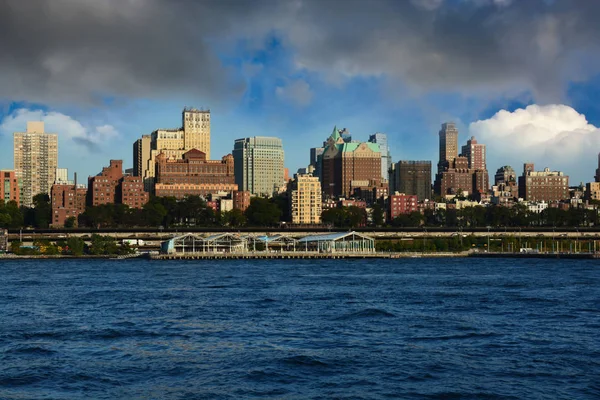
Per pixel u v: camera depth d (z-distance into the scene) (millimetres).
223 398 86250
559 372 96625
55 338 118312
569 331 123562
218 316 140250
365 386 90750
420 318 137250
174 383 92188
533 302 161125
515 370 97562
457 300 164875
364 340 116188
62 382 92625
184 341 115750
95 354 106938
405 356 105062
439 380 93125
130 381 93125
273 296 172625
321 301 163000
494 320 134875
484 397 86688
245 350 109000
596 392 88312
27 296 174375
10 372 96875
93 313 144750
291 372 96750
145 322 133250
